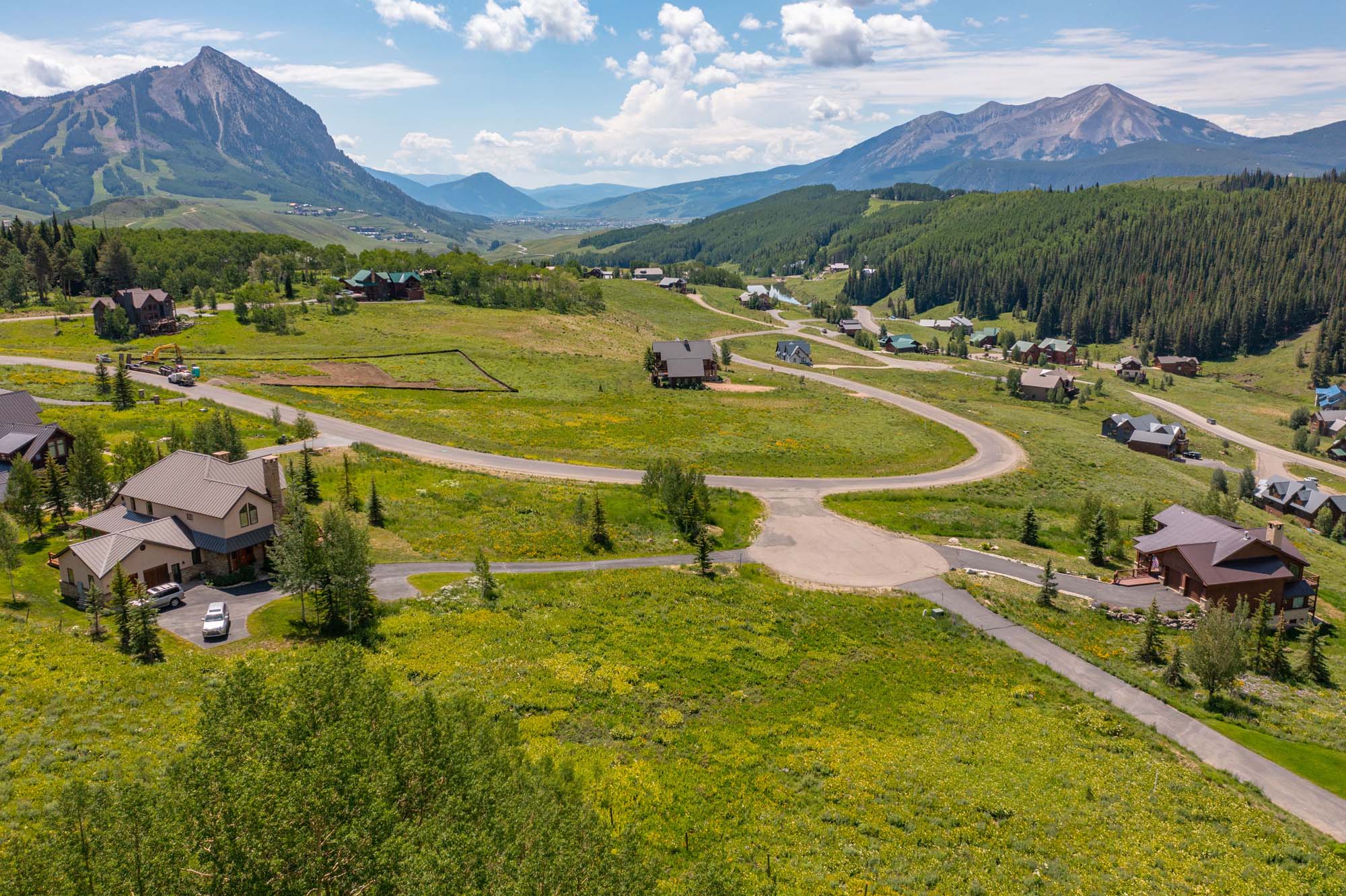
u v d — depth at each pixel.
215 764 25.72
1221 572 72.44
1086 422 176.25
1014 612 67.81
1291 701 55.34
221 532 62.84
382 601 60.44
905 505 96.00
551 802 28.88
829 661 56.75
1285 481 133.62
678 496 86.12
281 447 94.69
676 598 65.69
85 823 24.16
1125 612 69.31
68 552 57.91
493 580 66.19
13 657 47.12
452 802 26.03
